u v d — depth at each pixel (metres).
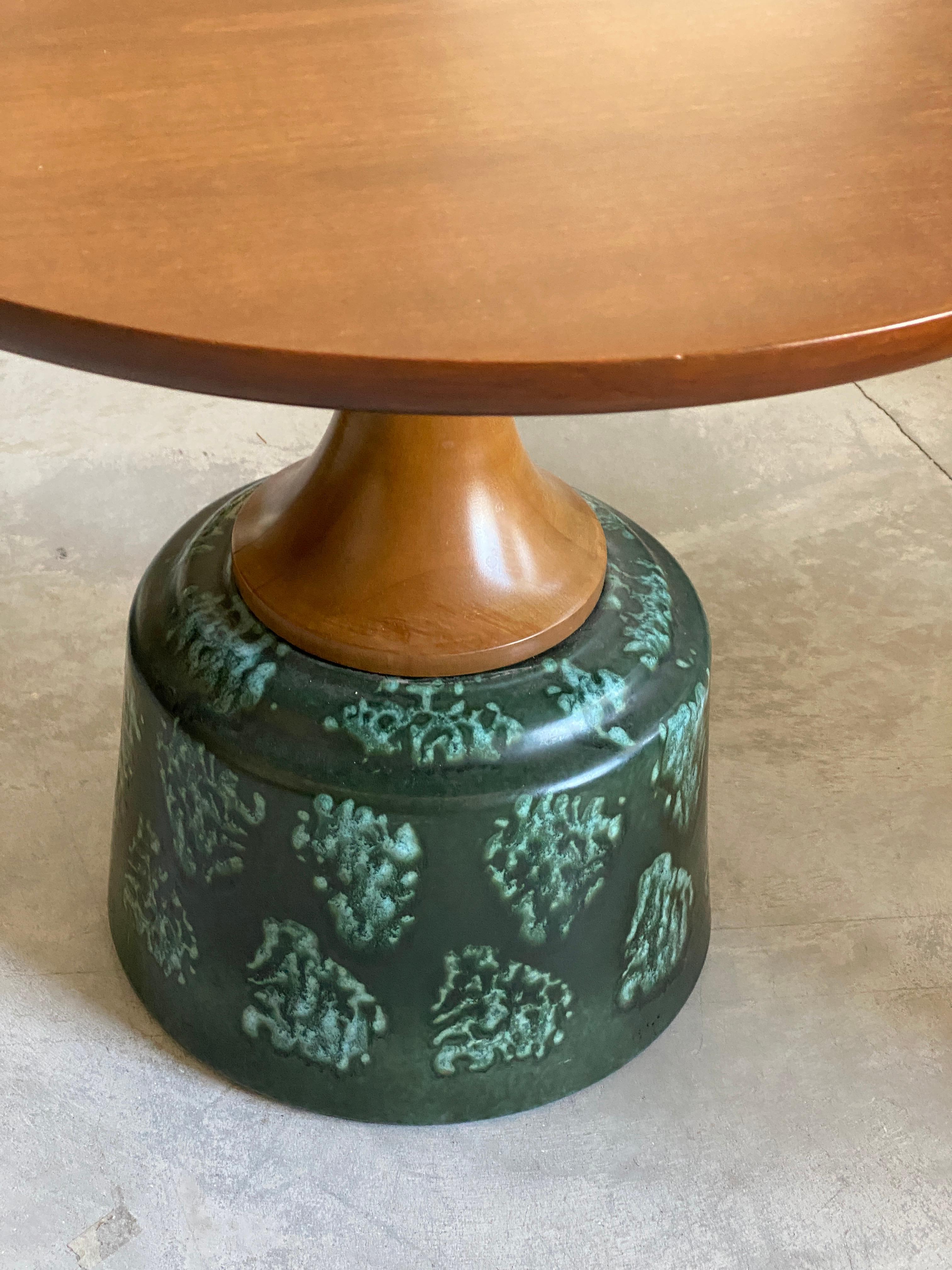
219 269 0.56
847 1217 0.91
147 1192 0.91
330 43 0.75
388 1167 0.93
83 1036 1.00
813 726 1.29
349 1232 0.89
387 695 0.82
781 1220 0.91
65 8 0.78
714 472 1.61
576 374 0.52
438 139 0.66
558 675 0.84
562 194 0.62
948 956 1.09
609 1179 0.93
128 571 1.42
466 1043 0.90
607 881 0.87
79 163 0.63
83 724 1.24
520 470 0.88
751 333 0.53
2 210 0.59
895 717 1.30
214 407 1.66
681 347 0.52
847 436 1.68
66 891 1.10
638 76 0.72
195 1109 0.96
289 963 0.88
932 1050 1.02
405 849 0.81
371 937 0.85
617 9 0.79
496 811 0.80
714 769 1.24
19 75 0.71
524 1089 0.94
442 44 0.75
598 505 1.02
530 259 0.57
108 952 1.06
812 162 0.64
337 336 0.52
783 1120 0.97
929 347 0.55
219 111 0.68
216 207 0.60
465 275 0.56
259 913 0.86
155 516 1.49
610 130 0.67
